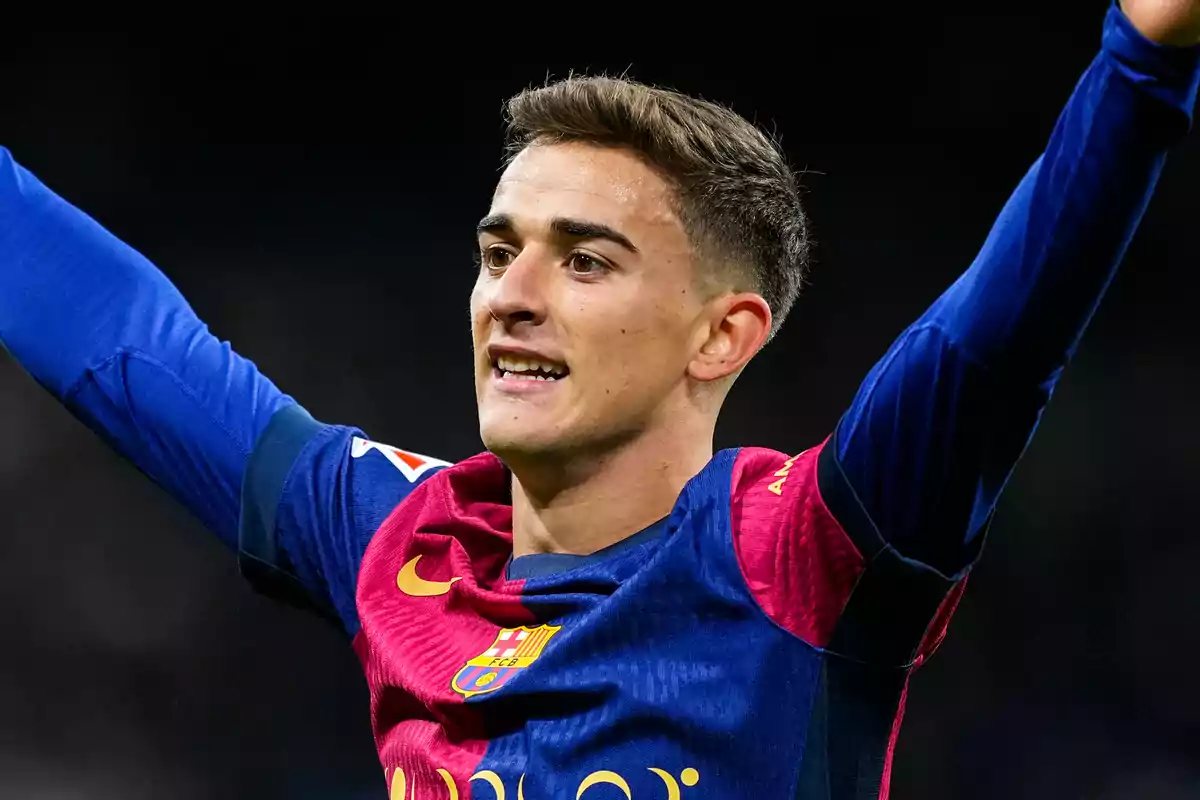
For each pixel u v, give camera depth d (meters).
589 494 5.97
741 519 5.55
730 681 5.33
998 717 21.45
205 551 22.38
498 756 5.61
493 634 5.98
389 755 6.06
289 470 6.93
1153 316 22.91
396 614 6.30
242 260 23.53
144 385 7.14
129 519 22.52
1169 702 21.38
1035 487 22.64
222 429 7.08
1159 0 4.54
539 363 5.82
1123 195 4.70
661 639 5.47
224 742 21.39
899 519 5.21
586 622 5.56
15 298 7.35
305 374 23.47
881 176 23.09
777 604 5.37
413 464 7.02
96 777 21.14
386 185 23.75
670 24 22.97
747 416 23.47
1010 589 22.19
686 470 6.00
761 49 22.95
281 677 21.58
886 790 5.54
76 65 23.09
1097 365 22.98
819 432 23.28
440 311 23.67
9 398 23.02
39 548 22.41
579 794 5.36
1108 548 22.28
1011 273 4.87
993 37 22.52
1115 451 22.61
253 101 23.47
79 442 22.86
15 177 7.68
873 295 23.31
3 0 22.81
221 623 21.98
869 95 22.94
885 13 22.59
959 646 21.92
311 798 20.95
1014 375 4.92
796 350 23.50
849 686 5.37
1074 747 21.27
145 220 23.31
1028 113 22.66
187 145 23.41
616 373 5.77
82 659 21.92
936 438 5.05
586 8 23.20
